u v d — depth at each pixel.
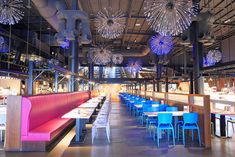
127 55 19.20
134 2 9.70
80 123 6.14
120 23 6.88
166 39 9.83
